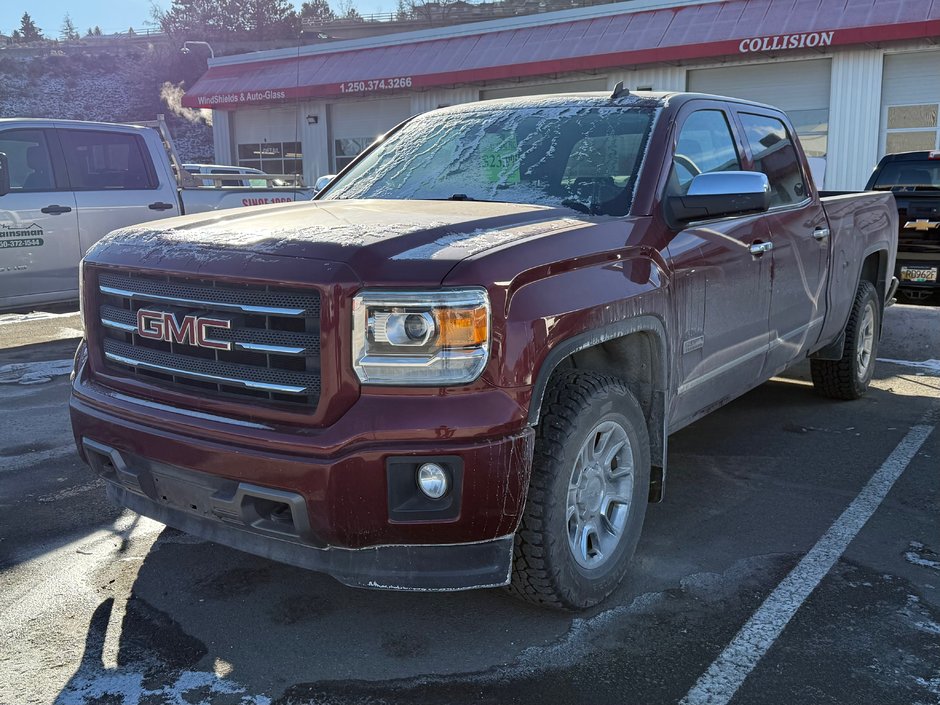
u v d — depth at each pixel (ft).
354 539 8.36
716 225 12.41
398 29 227.40
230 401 8.97
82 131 27.66
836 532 12.55
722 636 9.61
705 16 65.31
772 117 15.75
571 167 12.07
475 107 14.58
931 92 59.57
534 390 8.64
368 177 13.80
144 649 9.30
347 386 8.32
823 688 8.62
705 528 12.69
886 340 25.41
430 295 8.20
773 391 21.07
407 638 9.55
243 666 9.00
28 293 26.61
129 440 9.49
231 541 9.25
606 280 9.74
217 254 9.09
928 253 33.91
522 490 8.61
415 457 8.20
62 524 12.73
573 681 8.73
